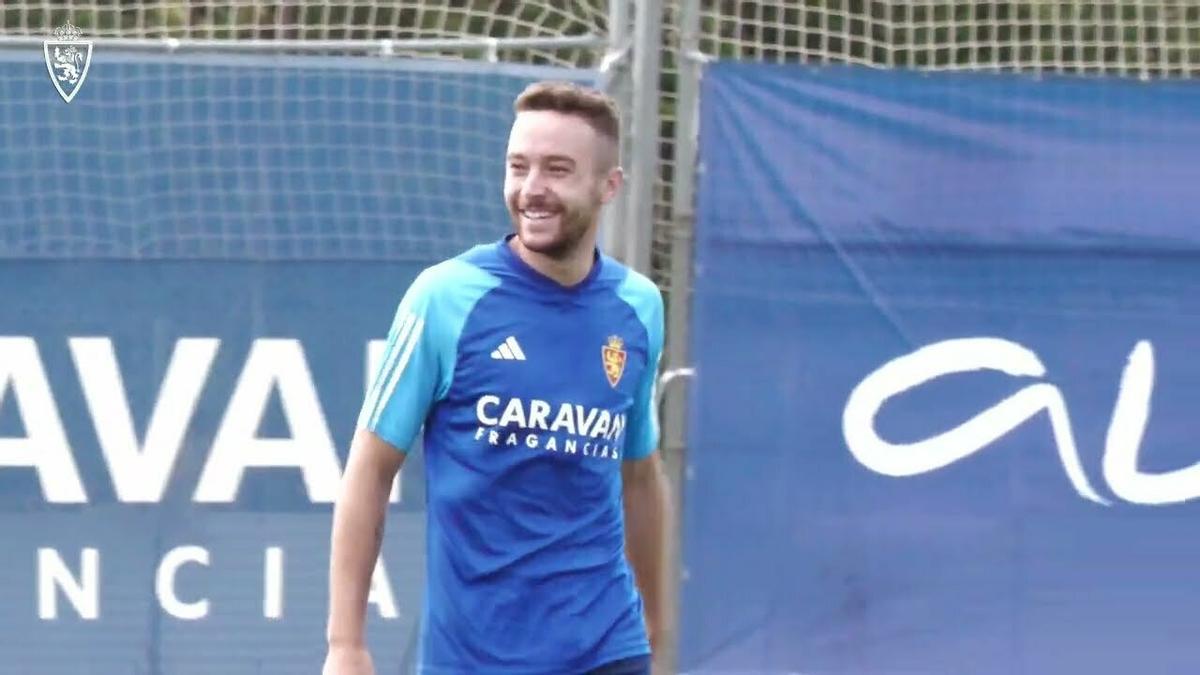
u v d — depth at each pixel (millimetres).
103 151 17734
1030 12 21234
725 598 18484
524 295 12914
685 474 18422
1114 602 18672
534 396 12820
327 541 18047
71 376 17797
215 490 17938
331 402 18000
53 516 17828
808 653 18562
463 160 17984
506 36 21391
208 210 17844
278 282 17906
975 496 18562
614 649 13211
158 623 17938
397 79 17891
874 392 18453
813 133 18234
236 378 17906
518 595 12922
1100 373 18547
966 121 18297
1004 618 18641
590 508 13141
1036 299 18453
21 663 17891
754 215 18266
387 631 18203
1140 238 18438
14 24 20781
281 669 18047
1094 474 18609
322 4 19469
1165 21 19062
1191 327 18516
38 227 17703
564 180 12711
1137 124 18344
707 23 21078
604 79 18016
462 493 12867
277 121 17828
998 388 18500
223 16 20984
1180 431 18625
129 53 17688
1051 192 18391
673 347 18406
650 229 18125
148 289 17812
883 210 18312
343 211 17938
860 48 21797
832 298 18375
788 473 18453
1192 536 18656
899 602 18578
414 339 12766
